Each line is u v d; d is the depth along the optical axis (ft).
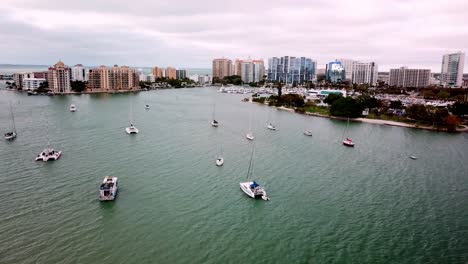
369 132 626.64
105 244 216.54
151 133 539.70
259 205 280.72
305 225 250.37
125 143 465.06
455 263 210.18
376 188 330.34
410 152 482.28
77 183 311.06
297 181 340.80
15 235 222.48
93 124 599.16
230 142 503.20
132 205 270.87
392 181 352.69
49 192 289.74
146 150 431.84
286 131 611.47
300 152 459.32
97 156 397.39
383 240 233.76
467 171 394.93
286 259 208.95
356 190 322.96
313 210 275.59
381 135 602.03
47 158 374.84
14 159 379.14
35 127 561.43
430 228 252.42
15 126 568.00
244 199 290.97
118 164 369.30
